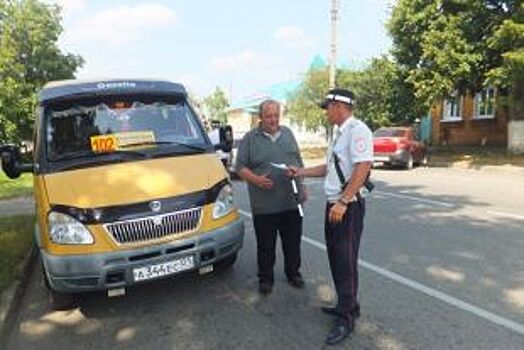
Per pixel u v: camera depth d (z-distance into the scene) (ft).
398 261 25.41
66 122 23.00
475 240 29.30
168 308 20.54
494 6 80.59
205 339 17.80
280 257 26.50
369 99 114.21
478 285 21.91
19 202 50.42
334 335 17.03
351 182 16.62
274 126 20.81
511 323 18.20
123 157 21.67
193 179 20.56
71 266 18.75
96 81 25.13
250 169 21.08
